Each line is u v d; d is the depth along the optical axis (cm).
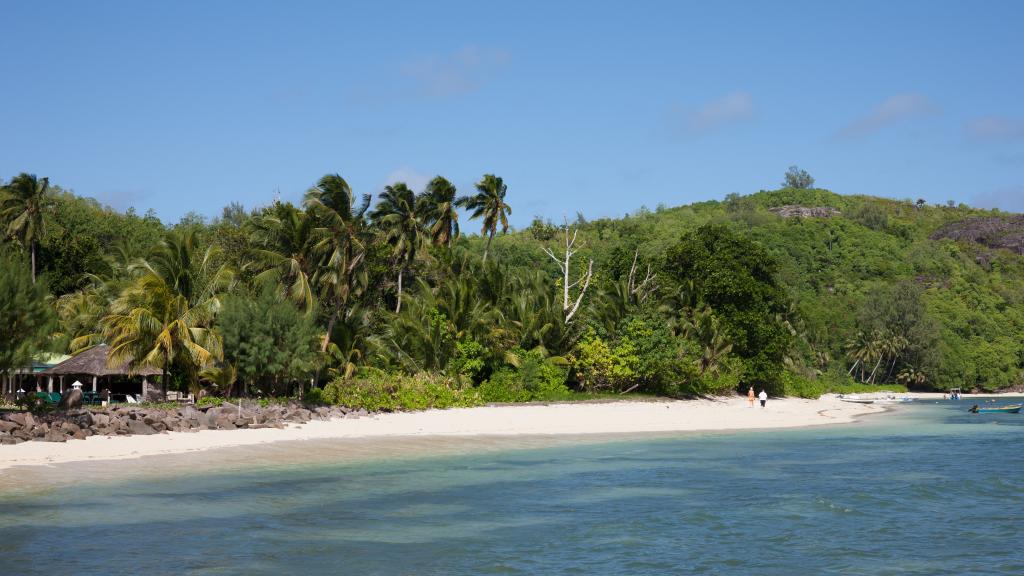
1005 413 6531
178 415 3272
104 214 8262
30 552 1505
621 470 2717
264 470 2497
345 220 4472
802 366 8550
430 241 6331
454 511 1988
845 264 15038
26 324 2875
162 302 3722
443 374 4759
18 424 2689
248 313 3816
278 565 1470
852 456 3231
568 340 5644
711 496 2252
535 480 2459
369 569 1460
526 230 12975
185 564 1458
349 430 3531
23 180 5775
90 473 2316
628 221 14588
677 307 6569
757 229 15862
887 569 1538
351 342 4572
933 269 15325
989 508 2130
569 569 1501
